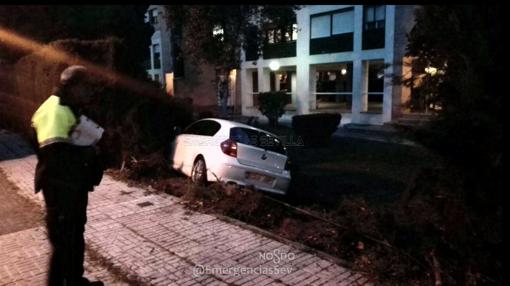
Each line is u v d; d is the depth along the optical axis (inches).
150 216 232.1
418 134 125.1
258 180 289.3
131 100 341.4
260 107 772.6
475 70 115.0
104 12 641.0
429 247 148.5
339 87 1047.0
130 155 333.4
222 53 559.5
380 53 748.0
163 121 353.7
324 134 545.0
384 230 175.5
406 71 143.7
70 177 136.3
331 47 843.4
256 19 560.4
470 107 116.6
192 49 564.4
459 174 123.4
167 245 191.9
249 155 287.3
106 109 330.3
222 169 280.7
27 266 170.2
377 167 413.1
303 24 889.5
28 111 508.7
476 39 113.9
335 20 832.9
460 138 118.6
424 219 146.5
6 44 631.8
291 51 931.3
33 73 475.2
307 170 402.9
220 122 307.6
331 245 190.1
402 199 157.3
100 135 144.3
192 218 228.8
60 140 133.2
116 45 335.6
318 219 221.1
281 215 240.1
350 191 325.7
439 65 126.9
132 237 201.5
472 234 125.9
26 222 224.2
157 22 1362.0
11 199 266.5
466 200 123.6
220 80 607.8
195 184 269.1
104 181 308.7
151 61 1433.3
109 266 170.6
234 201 244.1
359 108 797.9
